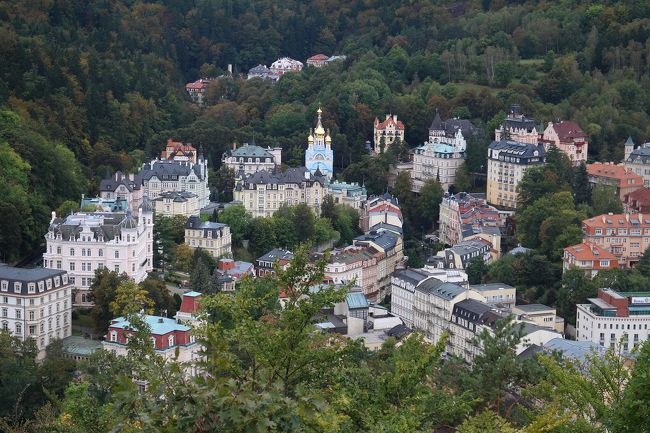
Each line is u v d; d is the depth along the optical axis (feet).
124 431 396.57
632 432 551.59
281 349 533.55
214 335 466.70
